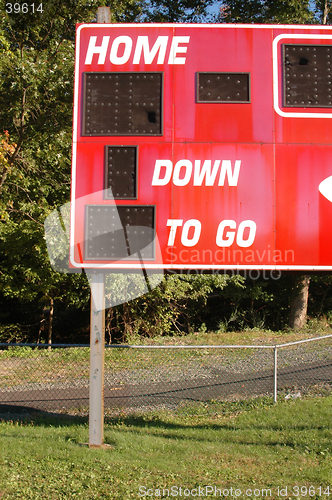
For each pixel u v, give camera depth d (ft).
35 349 42.80
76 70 16.51
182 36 16.61
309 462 14.05
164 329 52.47
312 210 16.06
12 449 15.08
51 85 33.96
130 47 16.57
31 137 38.14
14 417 21.31
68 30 39.24
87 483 12.42
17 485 12.21
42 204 42.65
